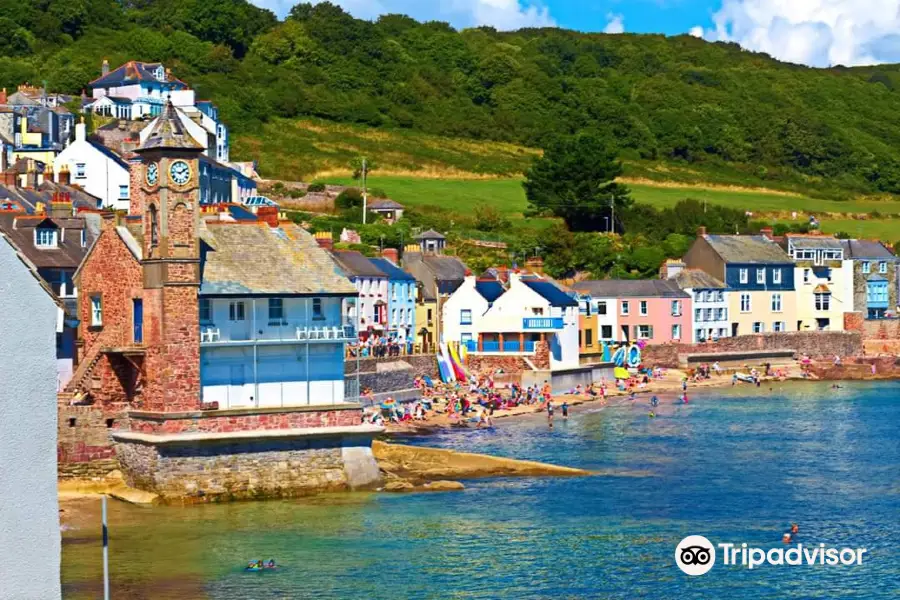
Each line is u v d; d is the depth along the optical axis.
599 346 161.75
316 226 182.25
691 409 133.38
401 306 150.75
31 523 26.53
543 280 156.00
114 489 76.38
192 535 66.81
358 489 79.62
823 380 171.62
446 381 140.50
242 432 76.06
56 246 101.00
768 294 192.25
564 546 65.25
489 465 88.81
